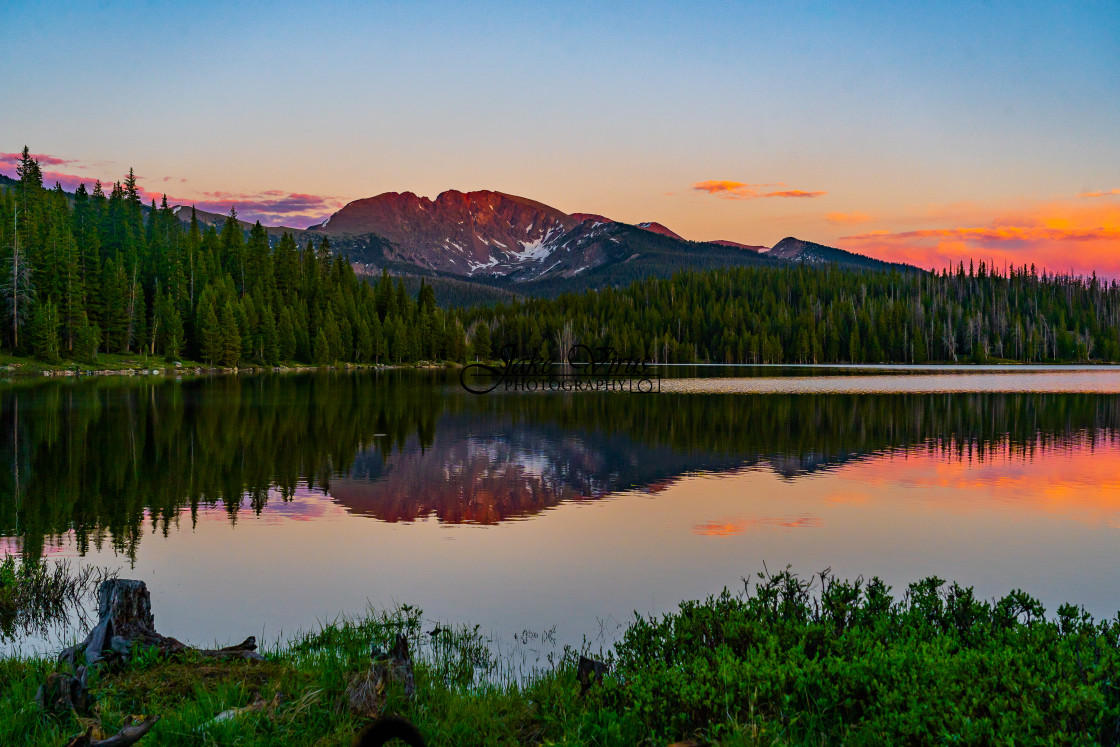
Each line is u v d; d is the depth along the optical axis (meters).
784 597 10.59
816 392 76.31
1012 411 54.41
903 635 8.54
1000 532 19.92
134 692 8.01
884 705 6.46
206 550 17.67
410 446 35.59
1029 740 5.55
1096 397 68.38
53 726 6.87
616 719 6.89
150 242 126.06
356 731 7.04
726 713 6.60
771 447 36.22
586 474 28.70
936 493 25.19
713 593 14.61
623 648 9.53
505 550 17.89
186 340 112.56
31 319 92.56
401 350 146.50
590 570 16.14
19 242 93.56
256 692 8.02
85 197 123.81
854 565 16.78
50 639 11.69
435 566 16.47
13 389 66.44
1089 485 26.69
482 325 170.62
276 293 132.75
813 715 6.59
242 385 79.00
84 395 61.06
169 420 43.78
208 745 6.59
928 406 58.66
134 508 22.08
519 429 42.88
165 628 12.33
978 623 8.94
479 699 8.12
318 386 80.38
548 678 9.14
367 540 18.72
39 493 23.91
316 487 25.66
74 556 17.00
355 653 9.89
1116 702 5.99
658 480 27.45
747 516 21.77
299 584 15.06
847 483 26.97
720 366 176.00
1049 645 7.71
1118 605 13.98
